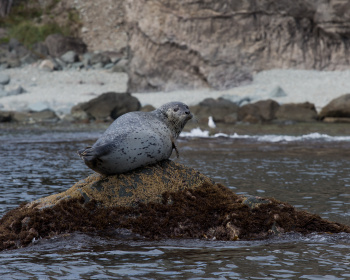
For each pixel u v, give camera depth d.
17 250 20.73
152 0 126.31
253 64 123.69
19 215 22.34
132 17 130.62
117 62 154.88
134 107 103.50
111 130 23.53
